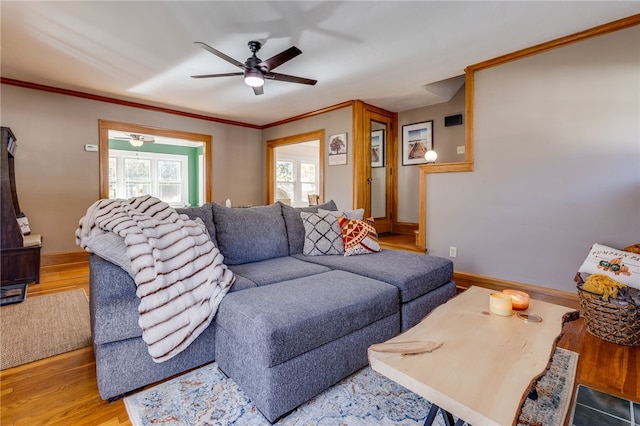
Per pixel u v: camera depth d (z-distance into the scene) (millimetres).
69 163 4293
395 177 5555
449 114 4785
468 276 3361
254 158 6418
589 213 2639
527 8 2289
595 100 2594
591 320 2221
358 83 3902
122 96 4434
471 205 3352
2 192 3154
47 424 1349
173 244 1691
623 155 2480
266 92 4254
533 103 2916
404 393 1559
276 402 1325
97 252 1552
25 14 2359
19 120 3934
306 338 1414
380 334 1811
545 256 2879
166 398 1513
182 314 1552
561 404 1472
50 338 2135
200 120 5613
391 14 2365
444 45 2865
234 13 2355
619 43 2477
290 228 2848
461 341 1231
